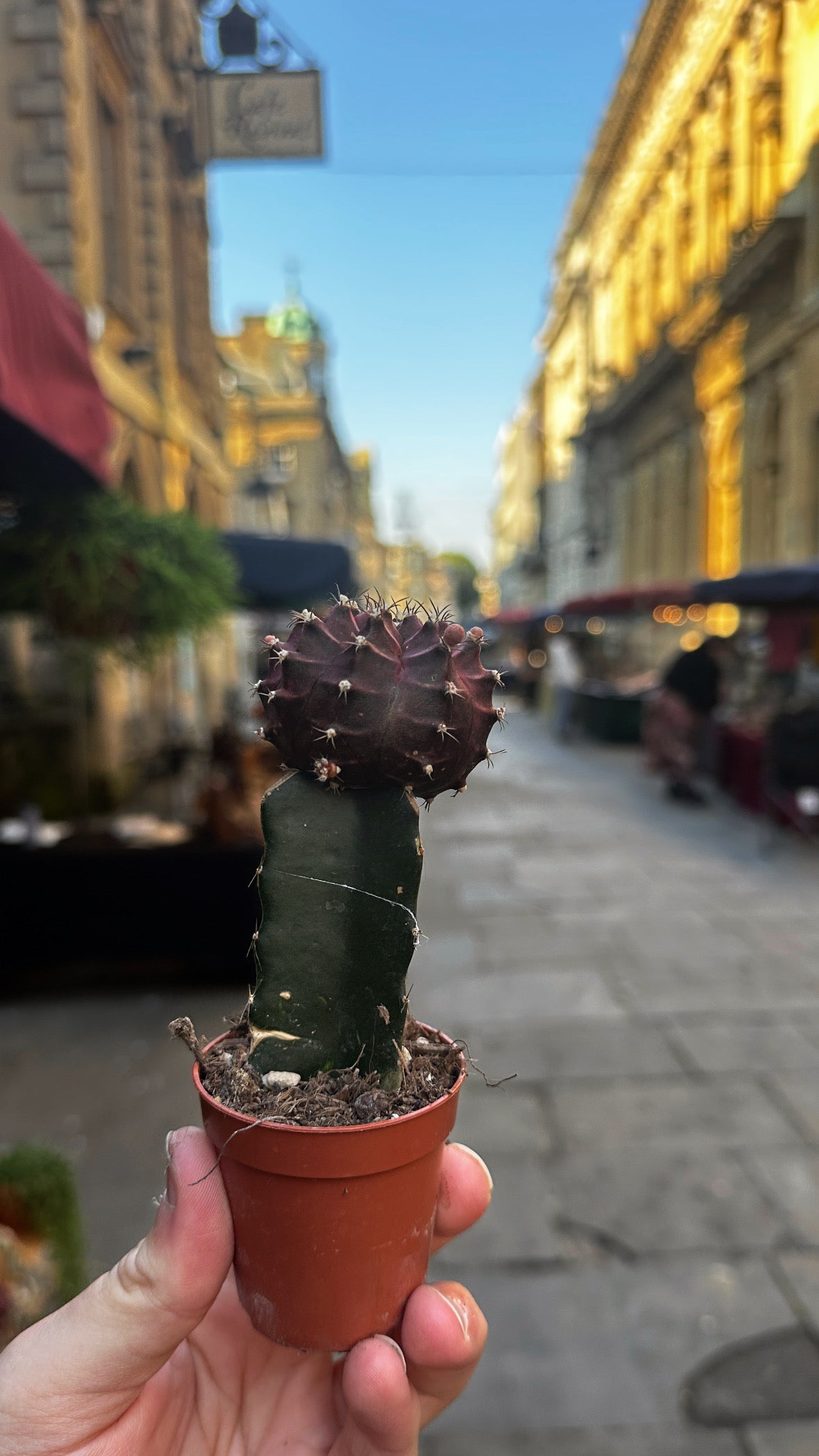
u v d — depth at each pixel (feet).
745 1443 6.74
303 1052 3.05
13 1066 12.44
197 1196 2.96
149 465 30.40
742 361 50.49
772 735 26.76
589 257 91.76
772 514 48.83
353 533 174.29
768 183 45.37
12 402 8.36
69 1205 6.04
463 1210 3.66
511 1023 13.98
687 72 52.26
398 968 3.07
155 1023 13.69
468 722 3.04
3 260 8.34
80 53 22.02
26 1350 2.94
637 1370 7.43
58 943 14.89
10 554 11.82
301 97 21.62
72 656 13.53
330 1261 2.94
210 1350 3.51
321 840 3.07
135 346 27.09
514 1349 7.65
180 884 14.97
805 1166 10.14
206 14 20.99
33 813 16.19
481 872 23.56
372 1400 2.97
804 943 17.56
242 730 26.25
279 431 108.06
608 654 75.46
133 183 29.68
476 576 297.53
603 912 19.77
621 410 75.66
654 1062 12.63
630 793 35.32
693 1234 9.01
